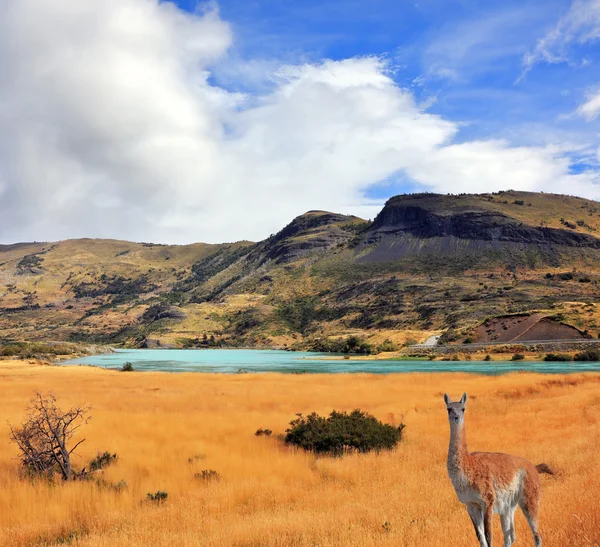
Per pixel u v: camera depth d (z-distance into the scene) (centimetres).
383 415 2538
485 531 572
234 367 9506
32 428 1545
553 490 940
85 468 1525
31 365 8212
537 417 2167
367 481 1307
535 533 612
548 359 8588
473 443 1672
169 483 1348
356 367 8556
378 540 752
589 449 1359
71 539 971
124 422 2214
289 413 2697
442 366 8094
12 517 1097
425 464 1460
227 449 1742
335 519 916
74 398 3191
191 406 2931
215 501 1159
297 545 798
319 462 1591
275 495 1209
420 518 880
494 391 3512
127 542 874
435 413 2516
